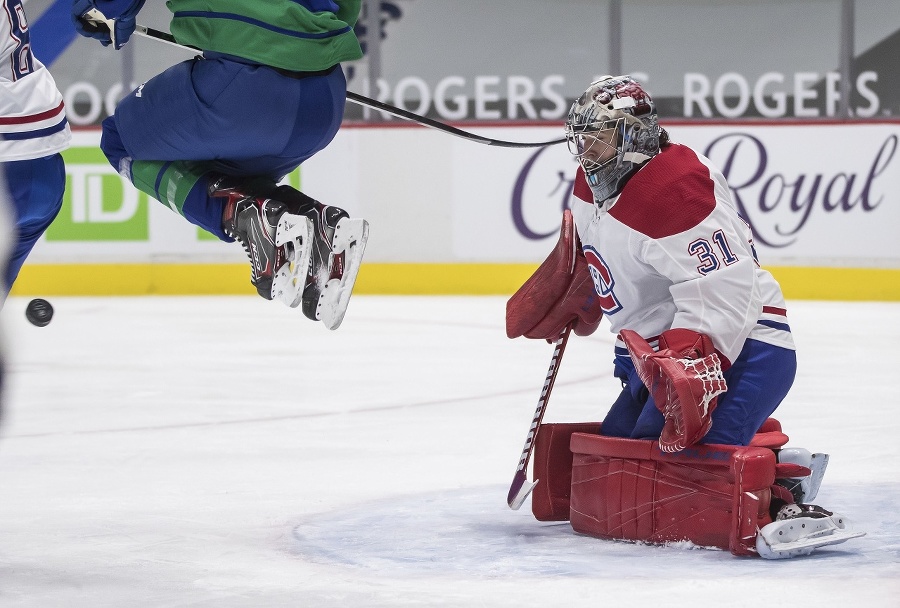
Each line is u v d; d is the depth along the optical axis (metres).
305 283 10.98
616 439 10.59
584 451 10.81
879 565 9.54
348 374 22.95
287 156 11.29
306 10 10.70
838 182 38.16
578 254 11.38
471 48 42.88
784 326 10.63
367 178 40.34
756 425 10.57
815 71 41.38
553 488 11.41
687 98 41.81
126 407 19.25
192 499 12.62
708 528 10.07
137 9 11.08
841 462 14.14
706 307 10.04
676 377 9.73
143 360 25.16
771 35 41.50
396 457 14.96
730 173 38.94
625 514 10.47
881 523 11.08
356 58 11.30
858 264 38.16
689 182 10.20
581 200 10.92
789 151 38.47
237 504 12.36
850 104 41.06
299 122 11.01
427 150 40.16
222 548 10.48
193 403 19.62
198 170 11.46
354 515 11.78
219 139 10.95
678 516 10.22
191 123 10.98
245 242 11.13
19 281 40.78
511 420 17.81
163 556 10.20
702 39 41.91
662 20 42.00
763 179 38.69
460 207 40.19
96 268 40.78
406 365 24.22
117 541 10.79
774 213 38.62
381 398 20.06
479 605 8.52
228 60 10.80
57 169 10.75
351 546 10.49
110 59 42.59
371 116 42.19
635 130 10.21
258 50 10.66
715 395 9.88
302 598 8.77
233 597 8.84
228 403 19.62
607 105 10.23
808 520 9.77
